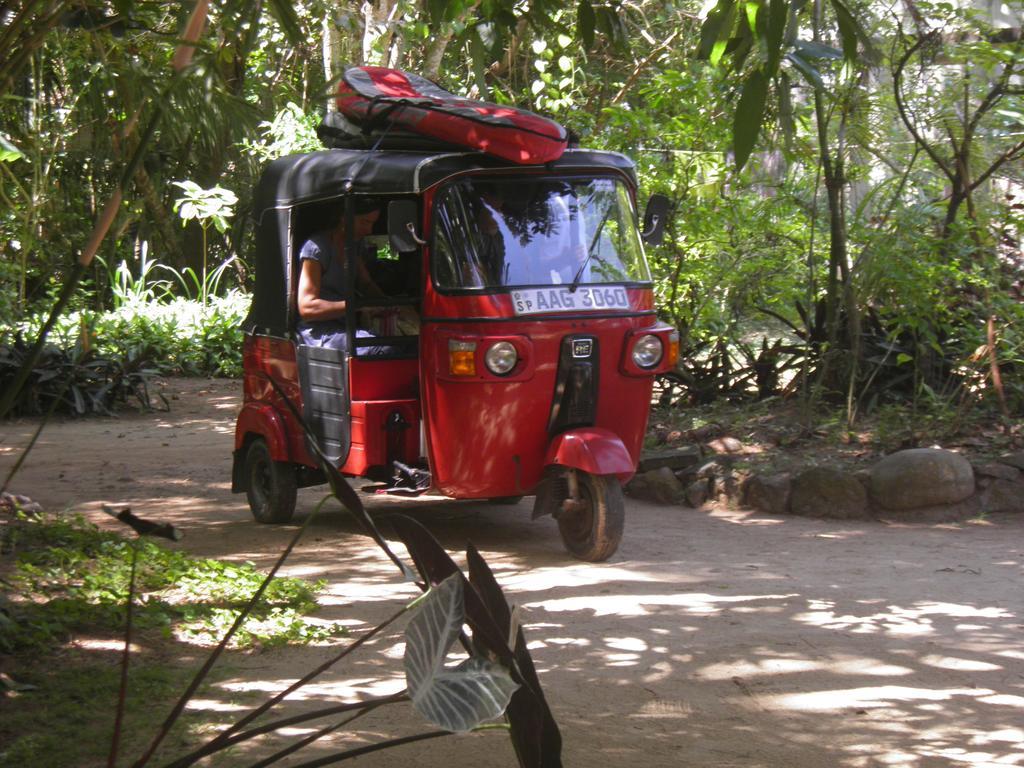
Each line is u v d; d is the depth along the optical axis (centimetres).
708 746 435
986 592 654
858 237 1005
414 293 798
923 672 519
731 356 1181
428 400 723
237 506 918
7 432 1307
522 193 730
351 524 851
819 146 1041
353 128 809
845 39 384
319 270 788
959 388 984
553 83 1526
